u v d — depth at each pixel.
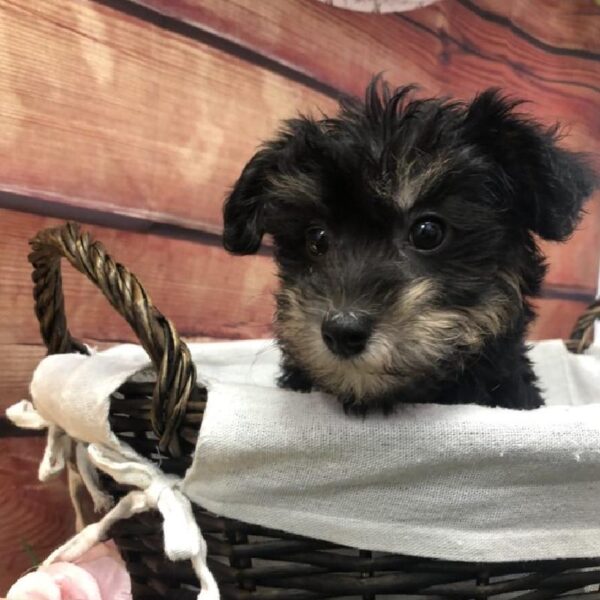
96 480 0.29
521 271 0.30
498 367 0.29
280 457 0.22
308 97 0.48
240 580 0.23
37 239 0.27
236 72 0.44
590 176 0.29
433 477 0.22
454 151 0.27
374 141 0.28
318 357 0.24
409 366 0.24
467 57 0.59
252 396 0.23
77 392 0.24
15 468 0.35
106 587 0.26
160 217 0.41
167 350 0.22
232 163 0.45
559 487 0.22
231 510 0.22
